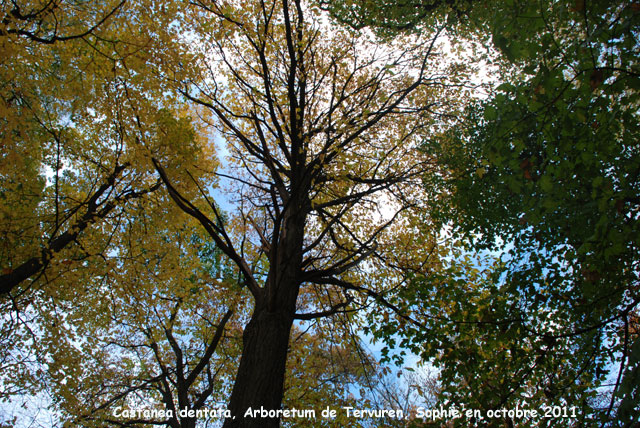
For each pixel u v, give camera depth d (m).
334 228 9.05
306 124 7.52
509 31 3.03
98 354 8.56
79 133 7.59
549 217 4.71
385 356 5.11
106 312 8.07
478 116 7.11
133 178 6.80
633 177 3.62
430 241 7.86
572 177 3.74
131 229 7.66
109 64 5.20
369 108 7.07
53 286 6.93
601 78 2.69
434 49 7.70
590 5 2.89
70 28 5.15
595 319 4.66
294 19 6.82
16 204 6.78
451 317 5.00
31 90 5.40
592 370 4.69
